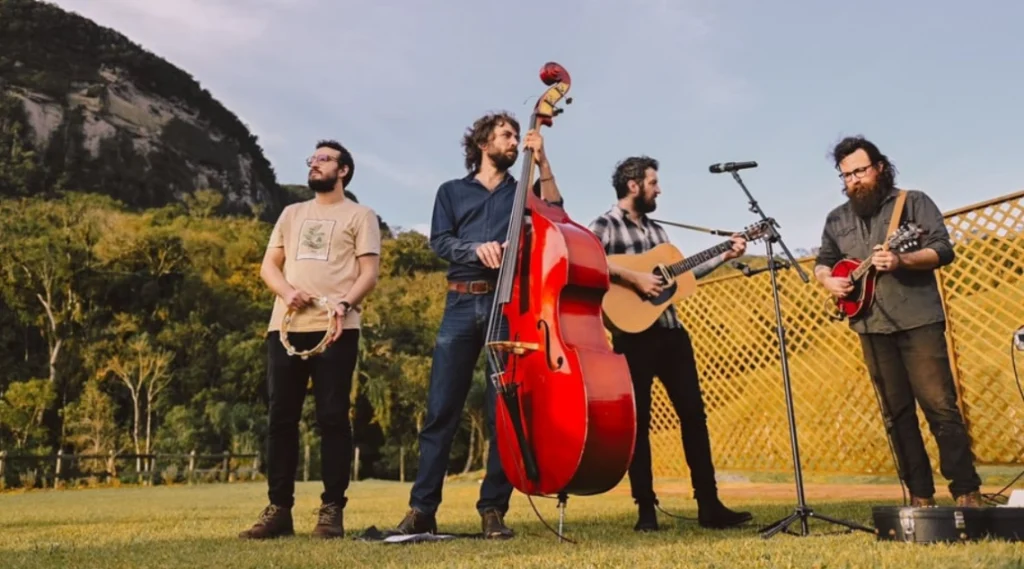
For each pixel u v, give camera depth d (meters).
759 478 8.25
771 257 3.18
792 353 7.19
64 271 36.56
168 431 30.25
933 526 2.21
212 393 33.81
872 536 2.48
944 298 5.80
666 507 4.84
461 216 3.32
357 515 4.59
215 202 67.88
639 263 3.73
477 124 3.44
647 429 3.42
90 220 42.00
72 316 36.19
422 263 63.78
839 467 6.71
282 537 3.07
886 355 3.18
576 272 2.76
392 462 33.16
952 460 2.94
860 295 3.20
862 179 3.27
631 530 3.20
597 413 2.53
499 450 2.83
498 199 3.33
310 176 3.37
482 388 29.50
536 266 2.85
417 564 2.04
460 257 3.11
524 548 2.45
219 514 5.16
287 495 3.17
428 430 3.13
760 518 3.58
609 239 3.78
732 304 7.82
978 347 5.62
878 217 3.28
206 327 38.53
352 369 3.23
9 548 2.69
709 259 3.70
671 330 3.57
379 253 3.38
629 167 3.86
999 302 5.45
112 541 2.95
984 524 2.18
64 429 29.48
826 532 2.78
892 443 3.20
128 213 61.97
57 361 34.56
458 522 3.80
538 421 2.66
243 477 24.39
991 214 5.54
